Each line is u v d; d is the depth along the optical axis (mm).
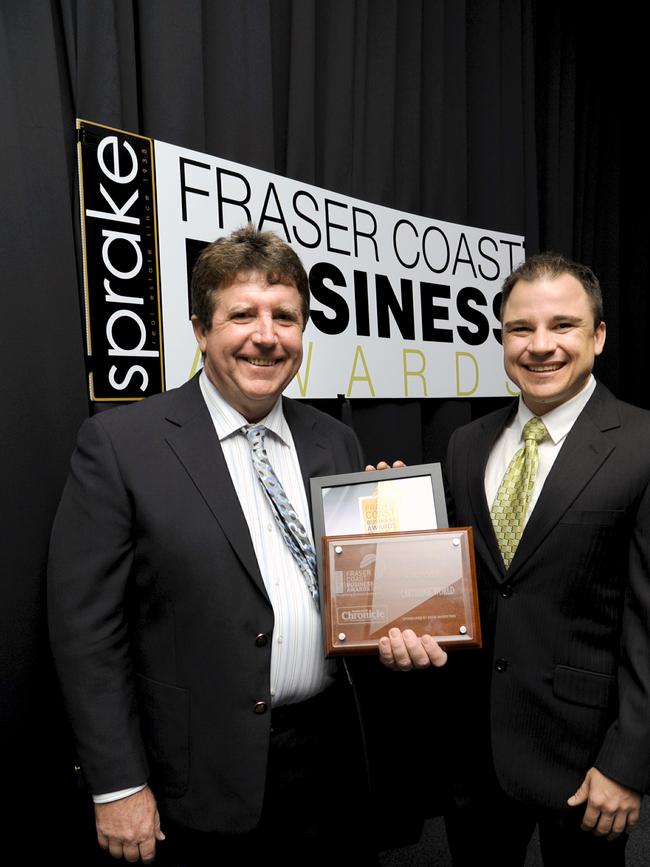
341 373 1620
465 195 2090
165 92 1367
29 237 1160
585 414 1090
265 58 1543
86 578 924
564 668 1033
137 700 974
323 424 1169
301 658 993
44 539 1179
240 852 999
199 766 938
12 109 1134
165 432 983
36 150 1184
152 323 1309
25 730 1171
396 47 1866
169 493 942
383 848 1704
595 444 1050
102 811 906
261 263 961
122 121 1307
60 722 1238
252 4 1526
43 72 1186
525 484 1095
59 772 1243
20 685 1156
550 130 2412
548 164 2408
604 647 1038
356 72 1762
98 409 1253
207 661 933
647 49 2713
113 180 1247
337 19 1702
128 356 1274
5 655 1136
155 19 1356
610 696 1024
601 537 1014
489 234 2039
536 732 1051
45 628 1186
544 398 1092
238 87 1517
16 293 1141
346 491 1053
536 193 2320
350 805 1087
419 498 1055
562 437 1110
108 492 932
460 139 2066
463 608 992
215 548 935
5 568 1133
